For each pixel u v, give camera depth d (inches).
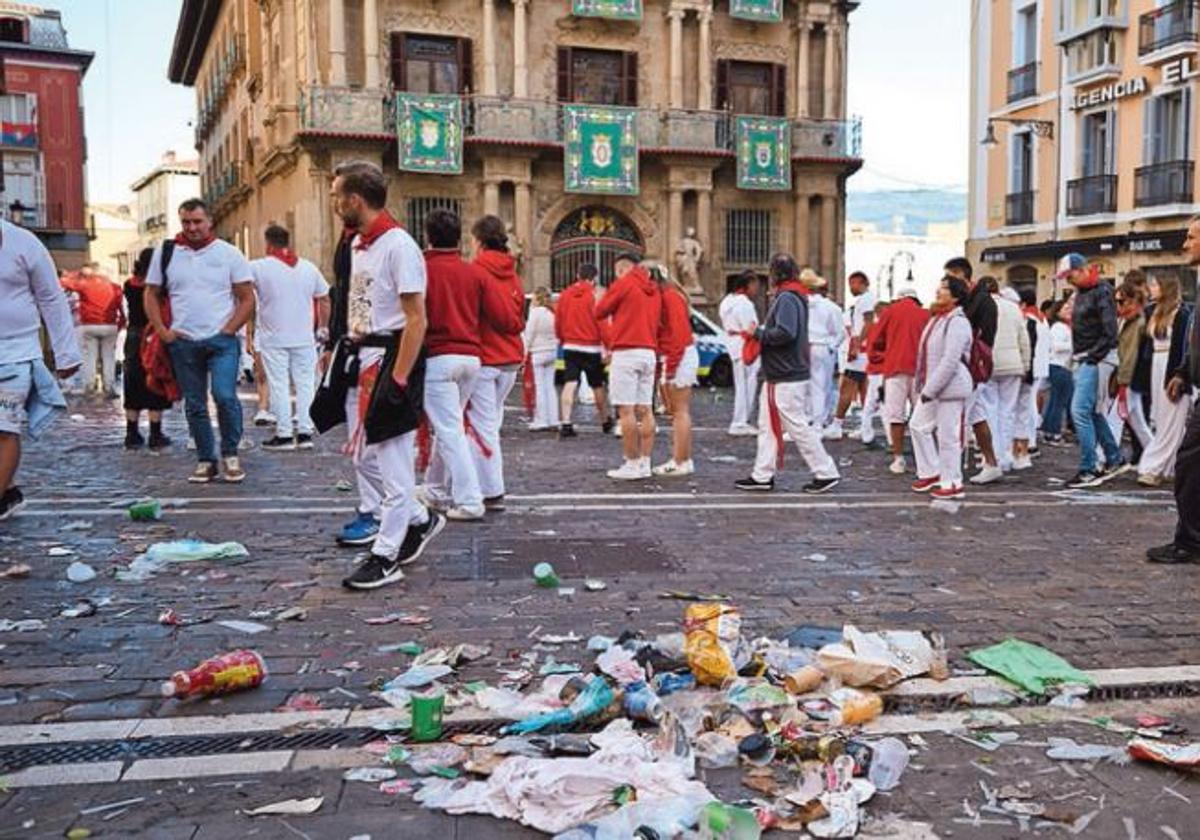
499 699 164.2
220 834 124.7
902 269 2642.7
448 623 205.9
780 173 1282.0
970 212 1358.3
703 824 120.3
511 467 415.5
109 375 692.1
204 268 351.9
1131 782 142.0
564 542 277.0
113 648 189.0
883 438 535.8
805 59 1299.2
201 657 184.7
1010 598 230.4
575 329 520.7
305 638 195.8
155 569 242.4
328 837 124.6
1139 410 415.8
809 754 145.0
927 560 265.0
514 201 1202.0
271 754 146.2
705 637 173.8
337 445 466.6
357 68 1153.4
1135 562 265.7
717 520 312.0
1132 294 404.2
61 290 265.1
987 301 361.7
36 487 350.6
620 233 1266.0
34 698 165.6
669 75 1251.8
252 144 1418.6
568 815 127.3
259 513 308.7
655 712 157.1
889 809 133.7
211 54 1863.9
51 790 135.2
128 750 147.3
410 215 1183.6
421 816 129.7
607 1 1205.1
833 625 209.2
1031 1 1238.3
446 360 290.5
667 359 392.8
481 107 1172.5
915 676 176.7
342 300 251.9
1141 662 189.3
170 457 425.1
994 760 148.2
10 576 234.7
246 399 718.5
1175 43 1039.6
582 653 189.6
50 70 1900.8
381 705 163.8
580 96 1234.0
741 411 544.1
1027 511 337.4
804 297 365.1
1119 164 1131.3
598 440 513.3
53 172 1914.4
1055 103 1201.4
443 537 280.4
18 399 257.1
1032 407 448.5
